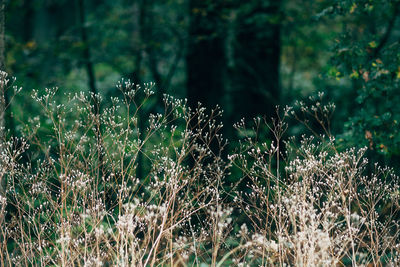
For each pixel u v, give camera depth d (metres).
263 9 9.34
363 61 6.37
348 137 6.25
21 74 9.34
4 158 4.47
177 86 11.20
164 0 11.21
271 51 9.39
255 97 9.09
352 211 5.52
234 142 7.77
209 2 9.21
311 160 4.51
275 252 4.18
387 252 4.96
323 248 3.62
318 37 11.34
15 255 4.63
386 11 7.22
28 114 6.37
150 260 4.62
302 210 4.00
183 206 4.81
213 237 4.26
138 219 4.30
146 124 6.52
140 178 5.90
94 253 4.48
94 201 4.46
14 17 13.01
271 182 6.02
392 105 6.45
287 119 8.65
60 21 16.94
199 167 4.89
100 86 11.05
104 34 11.17
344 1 6.61
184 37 9.62
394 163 6.34
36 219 4.80
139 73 9.77
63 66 10.27
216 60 9.16
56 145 5.43
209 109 8.96
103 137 4.62
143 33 11.02
